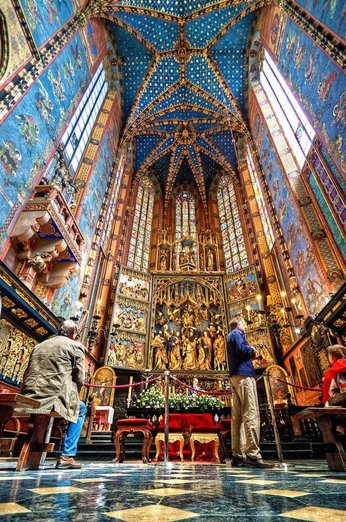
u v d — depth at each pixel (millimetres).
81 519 1047
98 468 3969
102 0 14758
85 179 14391
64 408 3342
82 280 13758
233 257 21062
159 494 1651
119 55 20219
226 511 1192
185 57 20188
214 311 18156
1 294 7504
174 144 25547
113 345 15188
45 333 9562
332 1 9961
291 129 14688
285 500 1437
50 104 11055
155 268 21359
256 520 1034
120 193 21656
